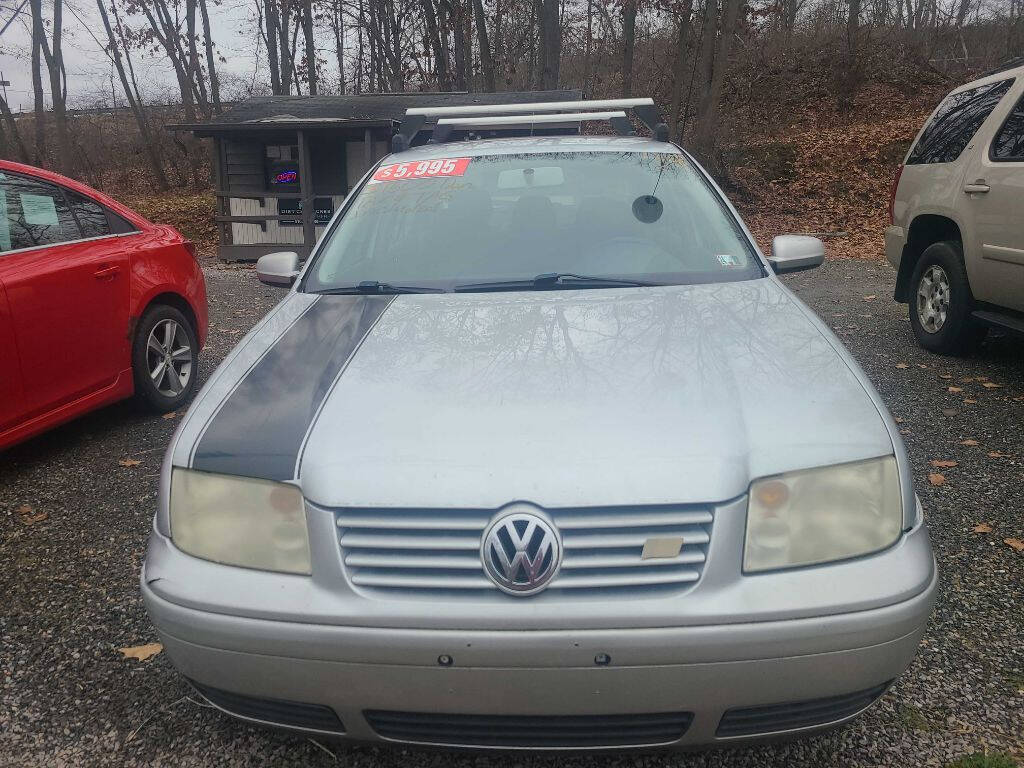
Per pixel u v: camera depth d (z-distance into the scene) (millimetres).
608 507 1670
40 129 20234
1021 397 4664
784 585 1672
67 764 2092
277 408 1997
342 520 1715
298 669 1709
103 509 3545
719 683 1646
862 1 23891
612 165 3348
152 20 21891
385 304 2621
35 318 3752
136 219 4805
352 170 13117
